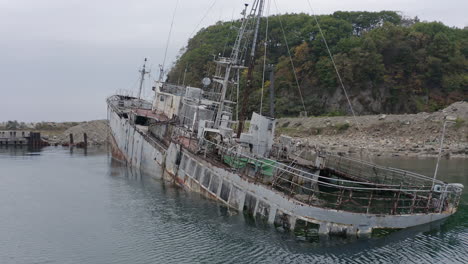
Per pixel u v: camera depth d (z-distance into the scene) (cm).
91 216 3466
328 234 2802
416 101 12875
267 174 3519
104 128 10769
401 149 8294
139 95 7619
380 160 7244
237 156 3566
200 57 12056
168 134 5044
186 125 5138
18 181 4894
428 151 8044
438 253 2648
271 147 4122
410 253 2638
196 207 3600
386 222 2911
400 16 16875
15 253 2720
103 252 2719
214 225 3125
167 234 2997
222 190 3584
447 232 3027
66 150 8431
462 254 2634
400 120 10038
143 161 5262
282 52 14100
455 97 12912
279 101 12556
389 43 13225
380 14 16188
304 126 10950
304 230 2838
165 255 2653
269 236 2881
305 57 12962
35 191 4375
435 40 13425
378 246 2736
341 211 2794
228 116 4697
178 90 6212
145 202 3822
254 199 3212
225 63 4738
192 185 4072
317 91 13012
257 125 3947
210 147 4100
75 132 10350
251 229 3022
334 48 13050
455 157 7619
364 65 12569
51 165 6159
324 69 12556
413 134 9450
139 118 6225
